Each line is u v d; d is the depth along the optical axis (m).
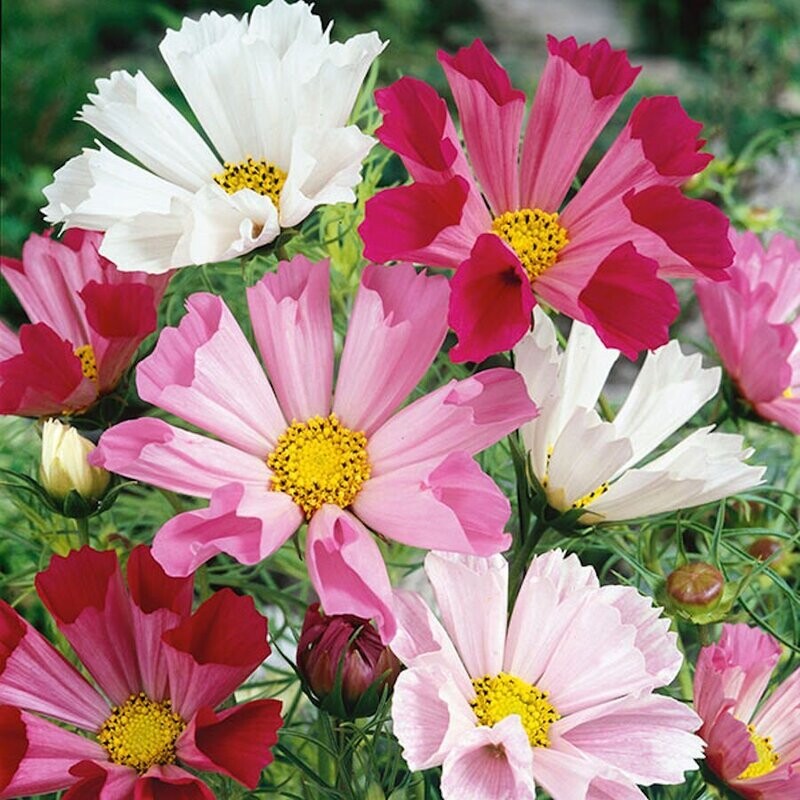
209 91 0.39
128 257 0.37
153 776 0.35
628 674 0.36
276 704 0.35
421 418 0.35
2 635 0.36
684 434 0.51
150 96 0.39
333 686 0.37
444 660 0.35
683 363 0.39
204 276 0.47
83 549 0.37
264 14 0.40
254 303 0.36
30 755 0.35
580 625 0.36
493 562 0.37
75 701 0.37
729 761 0.37
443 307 0.36
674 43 1.59
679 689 0.43
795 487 0.55
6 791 0.35
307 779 0.40
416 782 0.41
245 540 0.34
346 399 0.36
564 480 0.38
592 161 1.03
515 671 0.36
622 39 1.62
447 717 0.35
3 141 1.23
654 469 0.39
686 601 0.40
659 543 0.49
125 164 0.39
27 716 0.35
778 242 0.47
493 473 0.47
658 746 0.35
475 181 0.40
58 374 0.40
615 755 0.35
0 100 1.25
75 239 0.42
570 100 0.38
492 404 0.35
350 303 0.50
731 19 1.14
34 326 0.39
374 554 0.35
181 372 0.36
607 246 0.37
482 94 0.38
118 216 0.38
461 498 0.34
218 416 0.36
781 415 0.45
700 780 0.41
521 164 0.39
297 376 0.36
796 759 0.39
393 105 0.37
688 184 0.64
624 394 0.73
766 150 0.69
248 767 0.35
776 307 0.47
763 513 0.52
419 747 0.34
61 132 1.27
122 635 0.37
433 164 0.37
